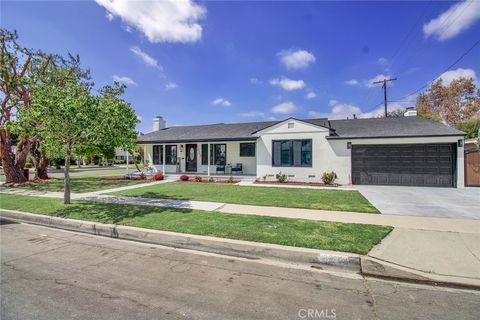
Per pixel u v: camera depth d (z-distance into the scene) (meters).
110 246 5.12
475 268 3.79
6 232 6.19
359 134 13.67
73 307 2.89
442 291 3.30
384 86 25.02
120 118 8.21
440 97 29.16
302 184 13.41
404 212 7.05
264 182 14.27
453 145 12.09
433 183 12.39
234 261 4.33
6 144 14.80
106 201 8.73
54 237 5.76
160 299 3.07
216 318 2.68
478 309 2.89
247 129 18.36
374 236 4.96
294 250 4.35
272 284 3.49
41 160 17.50
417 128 13.48
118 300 3.05
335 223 5.90
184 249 4.96
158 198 9.24
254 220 6.15
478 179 12.13
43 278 3.65
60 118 7.25
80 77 16.86
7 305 2.93
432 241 4.75
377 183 13.19
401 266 3.85
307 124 14.28
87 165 44.66
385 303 3.01
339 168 13.71
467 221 6.11
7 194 10.88
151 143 18.00
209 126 21.81
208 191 10.91
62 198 9.50
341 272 3.92
